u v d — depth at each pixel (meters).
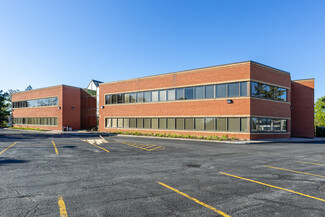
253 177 8.38
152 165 10.45
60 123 42.69
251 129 24.02
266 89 26.03
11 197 6.04
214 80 26.42
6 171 9.03
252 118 24.23
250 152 15.23
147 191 6.66
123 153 14.19
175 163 10.98
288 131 28.58
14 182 7.46
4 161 11.16
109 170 9.36
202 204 5.68
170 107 30.08
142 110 33.06
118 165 10.40
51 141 21.47
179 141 22.83
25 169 9.41
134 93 34.31
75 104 44.97
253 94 24.44
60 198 6.00
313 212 5.26
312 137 30.41
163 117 30.70
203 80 27.28
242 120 24.41
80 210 5.23
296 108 32.03
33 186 7.04
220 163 11.08
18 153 13.79
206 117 26.94
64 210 5.22
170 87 30.11
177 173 8.91
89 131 39.47
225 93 25.69
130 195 6.30
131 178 8.11
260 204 5.73
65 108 43.00
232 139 24.05
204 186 7.20
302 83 31.73
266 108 25.78
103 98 38.56
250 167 10.18
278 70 27.41
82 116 46.12
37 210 5.20
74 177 8.17
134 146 17.92
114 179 7.95
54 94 44.25
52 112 44.38
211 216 4.98
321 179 8.17
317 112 51.31
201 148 17.19
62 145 18.16
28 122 50.03
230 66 25.38
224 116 25.48
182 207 5.48
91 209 5.30
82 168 9.70
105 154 13.70
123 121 35.59
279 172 9.23
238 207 5.51
